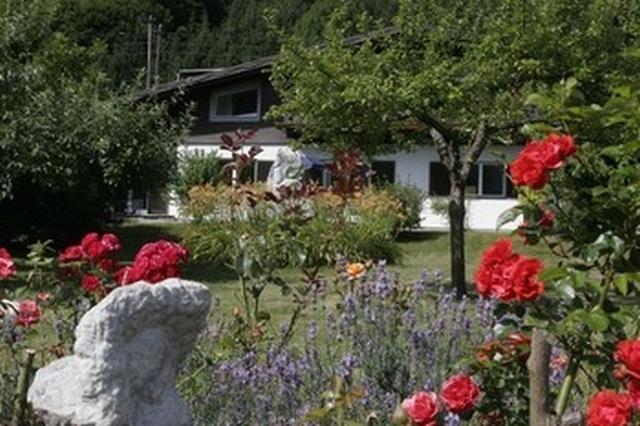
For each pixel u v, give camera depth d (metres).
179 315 3.41
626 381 3.23
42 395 3.36
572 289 3.31
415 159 29.14
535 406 3.36
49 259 5.31
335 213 18.97
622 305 3.43
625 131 3.71
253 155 8.57
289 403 4.59
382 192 23.75
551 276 3.33
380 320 5.11
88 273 5.17
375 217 20.73
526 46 14.66
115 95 21.73
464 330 5.03
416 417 3.37
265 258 5.91
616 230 3.45
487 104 15.02
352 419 4.23
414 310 5.32
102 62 49.72
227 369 4.70
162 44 55.69
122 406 3.28
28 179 19.95
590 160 3.54
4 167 18.53
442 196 28.92
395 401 4.55
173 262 4.57
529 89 14.50
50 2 19.84
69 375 3.35
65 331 4.98
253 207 7.65
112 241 5.23
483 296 3.53
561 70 14.75
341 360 4.76
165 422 3.41
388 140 16.84
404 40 15.59
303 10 47.16
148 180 20.55
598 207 3.47
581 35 14.55
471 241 25.08
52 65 25.97
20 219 21.12
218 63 56.94
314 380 4.74
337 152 12.62
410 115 15.75
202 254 18.75
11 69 18.25
